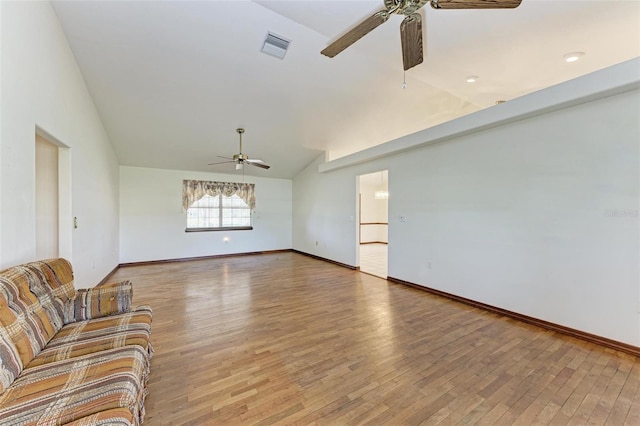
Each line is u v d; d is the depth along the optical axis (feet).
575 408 5.50
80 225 10.80
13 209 6.07
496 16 7.18
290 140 18.92
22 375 4.19
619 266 7.80
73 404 3.59
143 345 5.44
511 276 10.21
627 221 7.64
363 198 33.24
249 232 24.79
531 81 11.02
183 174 21.89
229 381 6.33
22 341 4.49
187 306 11.27
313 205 23.18
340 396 5.85
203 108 14.32
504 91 12.00
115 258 17.87
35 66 7.14
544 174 9.30
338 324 9.53
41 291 5.67
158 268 18.67
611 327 7.95
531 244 9.65
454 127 11.35
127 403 3.75
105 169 15.05
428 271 13.38
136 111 13.97
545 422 5.14
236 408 5.48
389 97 14.46
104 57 10.49
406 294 12.99
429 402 5.67
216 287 14.08
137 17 9.02
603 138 8.01
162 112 14.32
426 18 7.42
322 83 13.06
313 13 8.22
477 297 11.33
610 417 5.25
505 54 9.02
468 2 5.32
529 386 6.18
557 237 9.02
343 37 6.42
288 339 8.41
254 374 6.61
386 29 8.64
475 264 11.39
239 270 18.13
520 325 9.50
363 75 12.55
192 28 9.55
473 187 11.44
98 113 13.66
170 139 17.11
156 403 5.57
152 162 19.90
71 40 9.56
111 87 12.09
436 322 9.71
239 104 14.26
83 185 11.19
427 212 13.42
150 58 10.75
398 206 15.03
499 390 6.05
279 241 26.43
